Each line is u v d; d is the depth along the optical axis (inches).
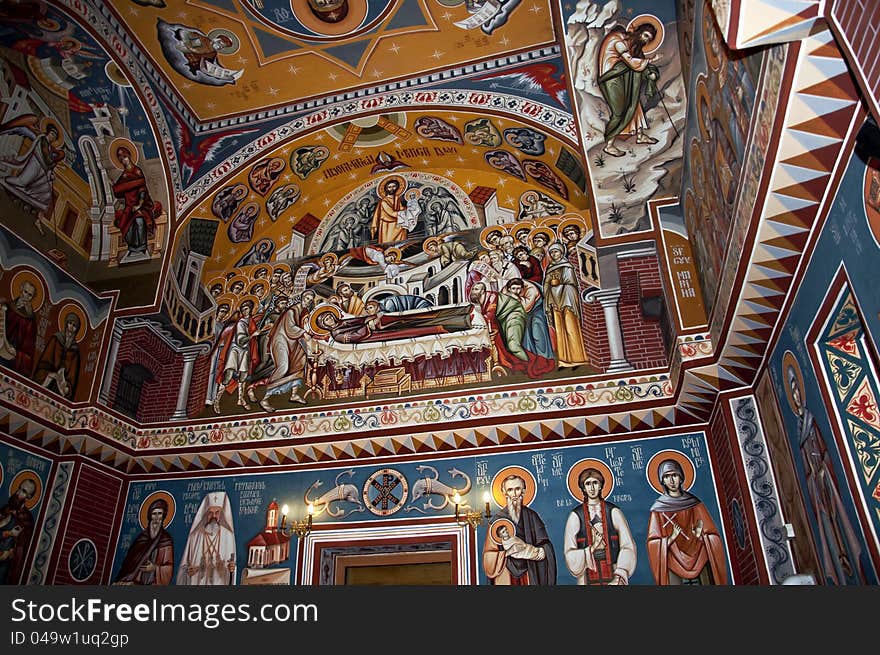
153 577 392.2
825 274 208.7
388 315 438.0
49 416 373.7
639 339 389.7
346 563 398.0
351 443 397.1
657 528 348.2
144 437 424.5
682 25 286.8
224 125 429.1
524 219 446.6
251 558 388.8
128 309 414.3
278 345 443.8
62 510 371.9
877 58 118.0
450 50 383.9
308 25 370.0
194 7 357.7
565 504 365.1
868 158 166.9
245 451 410.0
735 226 237.6
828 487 227.3
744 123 210.5
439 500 381.1
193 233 446.0
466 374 405.7
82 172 418.0
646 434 369.4
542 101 385.4
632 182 335.9
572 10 310.2
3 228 364.5
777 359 268.5
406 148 454.3
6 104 366.9
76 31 355.6
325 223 481.7
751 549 295.6
